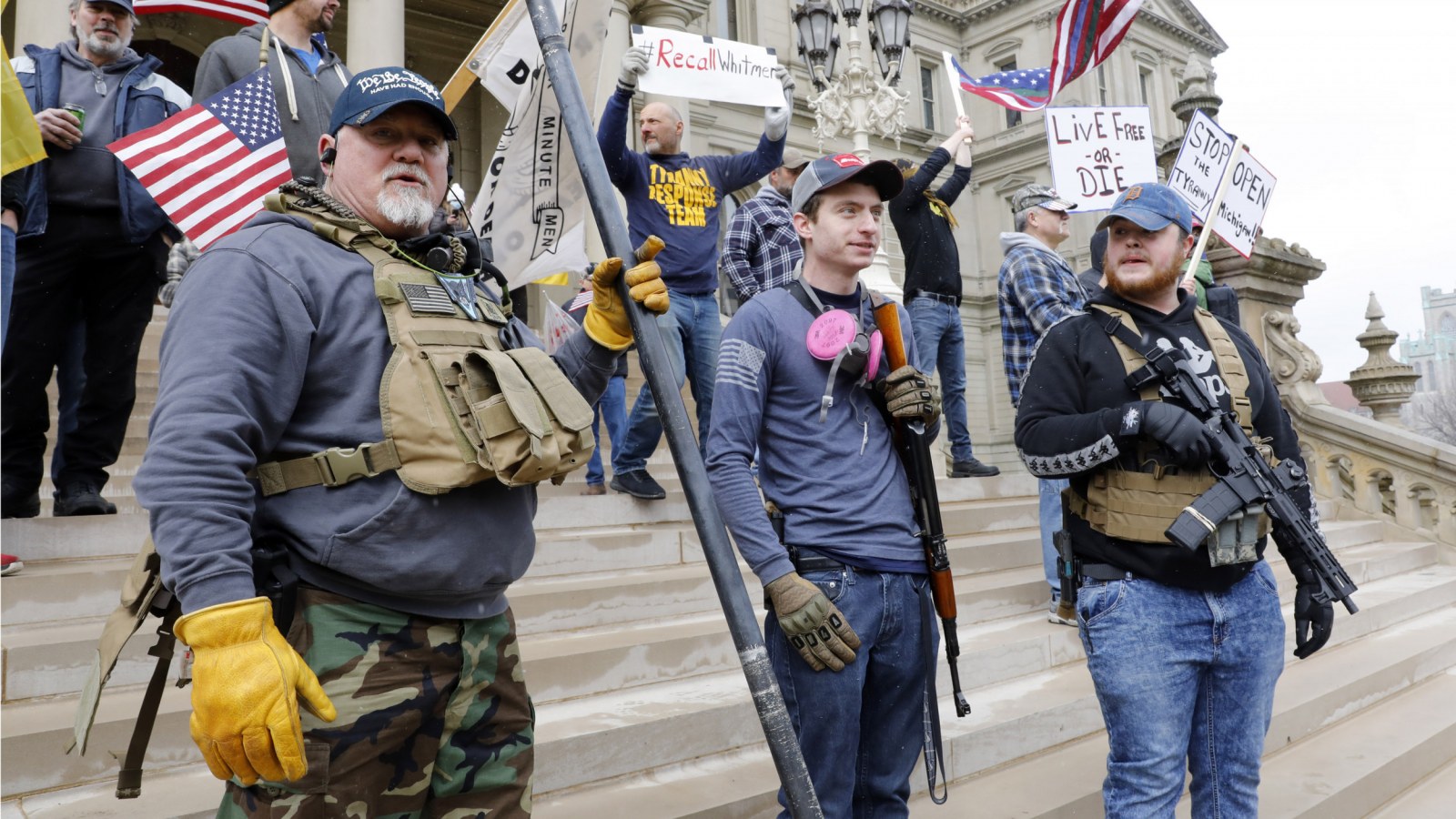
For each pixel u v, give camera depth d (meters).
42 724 2.34
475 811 1.68
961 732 3.24
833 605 2.07
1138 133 5.16
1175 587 2.38
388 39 8.68
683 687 3.25
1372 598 5.75
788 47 19.78
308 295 1.56
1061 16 5.71
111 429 3.73
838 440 2.22
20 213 3.34
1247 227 4.96
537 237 2.94
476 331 1.70
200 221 3.04
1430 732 4.16
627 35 11.80
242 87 3.15
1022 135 27.33
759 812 2.67
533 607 3.41
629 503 4.57
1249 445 2.38
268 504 1.55
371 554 1.52
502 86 2.89
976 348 28.31
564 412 1.64
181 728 2.44
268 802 1.49
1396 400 10.11
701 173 4.70
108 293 3.67
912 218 5.90
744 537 2.10
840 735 2.09
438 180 1.78
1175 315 2.58
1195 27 29.83
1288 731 3.96
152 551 1.55
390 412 1.55
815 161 2.36
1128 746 2.39
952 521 5.29
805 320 2.29
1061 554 2.56
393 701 1.54
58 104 3.52
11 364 3.48
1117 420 2.32
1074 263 26.61
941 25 28.06
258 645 1.35
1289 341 8.07
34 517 3.49
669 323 4.47
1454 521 7.09
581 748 2.68
